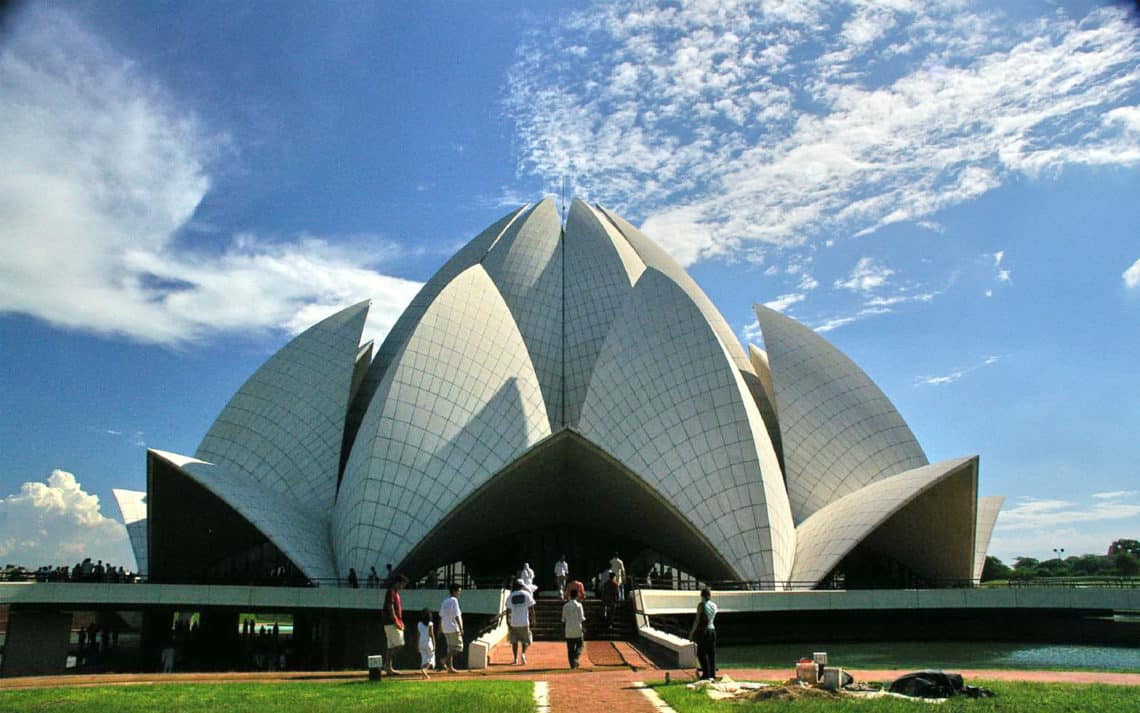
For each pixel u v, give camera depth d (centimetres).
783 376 4031
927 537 3694
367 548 3262
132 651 3903
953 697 1260
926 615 3095
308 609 3002
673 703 1191
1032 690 1330
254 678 1628
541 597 3067
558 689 1353
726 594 2856
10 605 3066
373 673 1535
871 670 1780
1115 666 2002
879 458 3869
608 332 4069
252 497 3441
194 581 4022
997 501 4100
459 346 3716
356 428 4091
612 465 3297
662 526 3559
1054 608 2883
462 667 2292
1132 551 7756
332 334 4197
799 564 3266
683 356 3659
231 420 3978
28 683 1562
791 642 2942
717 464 3391
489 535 3853
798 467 3844
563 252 4716
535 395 3781
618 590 2639
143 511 4194
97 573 3400
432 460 3431
